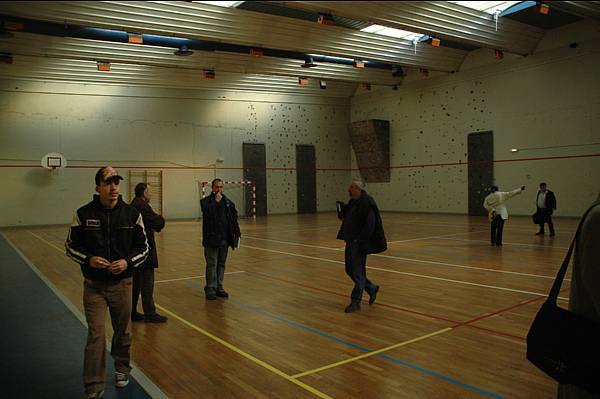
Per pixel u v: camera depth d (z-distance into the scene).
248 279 7.44
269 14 13.23
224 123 20.55
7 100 16.31
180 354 4.13
